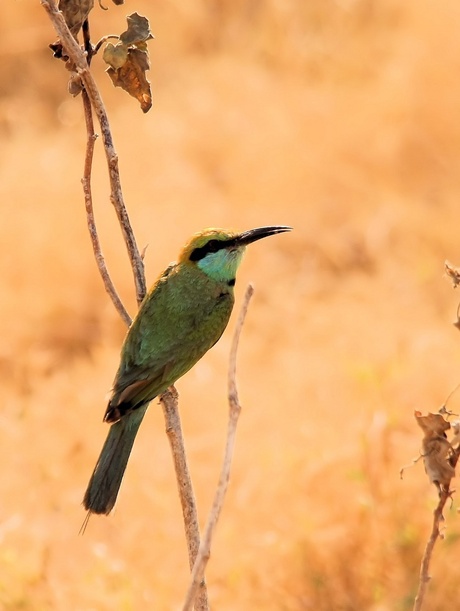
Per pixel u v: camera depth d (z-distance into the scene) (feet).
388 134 59.31
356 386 40.88
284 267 51.65
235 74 65.46
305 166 57.21
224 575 34.63
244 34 69.77
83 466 39.96
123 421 25.80
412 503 34.73
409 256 52.60
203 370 44.57
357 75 66.13
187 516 22.99
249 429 40.55
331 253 52.65
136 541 35.88
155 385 26.71
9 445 41.04
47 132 62.49
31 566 34.32
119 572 34.30
